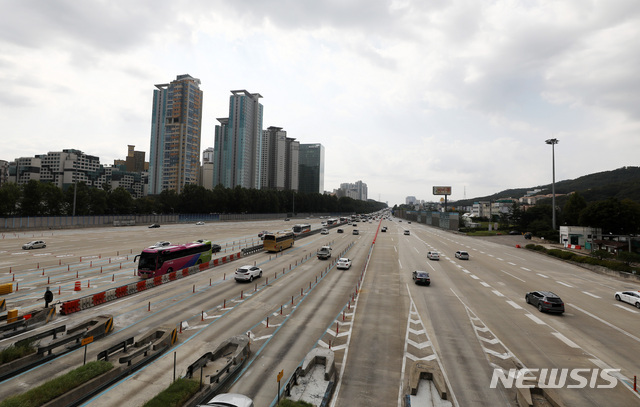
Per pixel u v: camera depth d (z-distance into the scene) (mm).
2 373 14930
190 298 28891
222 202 145250
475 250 66875
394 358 18281
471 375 16547
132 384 14922
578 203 91562
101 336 20125
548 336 21969
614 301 31250
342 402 14094
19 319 21453
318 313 25547
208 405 11906
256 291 31609
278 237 58500
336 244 72000
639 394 15148
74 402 13125
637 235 63844
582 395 14961
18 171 195875
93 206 106125
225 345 18188
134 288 30344
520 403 13953
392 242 78375
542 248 64312
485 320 24812
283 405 12914
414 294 31750
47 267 39531
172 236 77312
